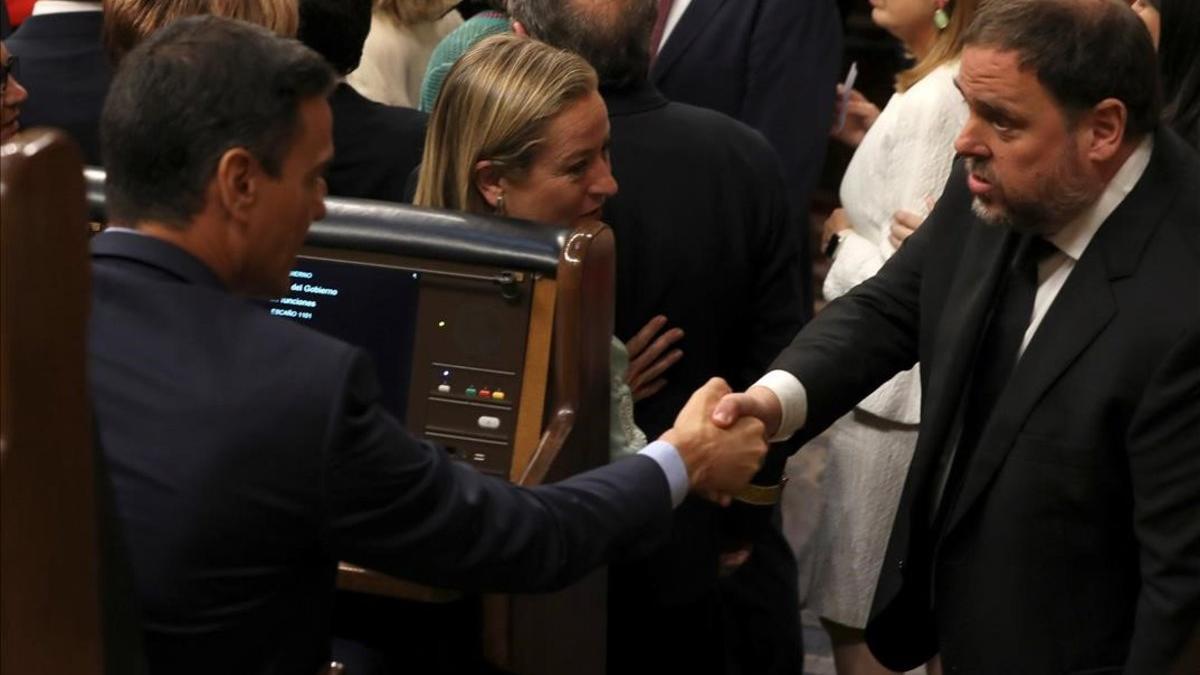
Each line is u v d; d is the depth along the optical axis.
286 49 3.10
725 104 6.76
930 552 4.01
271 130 3.04
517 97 4.18
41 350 2.40
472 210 4.30
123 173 3.06
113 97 3.07
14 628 2.43
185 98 3.01
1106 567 3.74
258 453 2.93
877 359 4.23
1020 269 3.84
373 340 3.90
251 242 3.10
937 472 3.96
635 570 4.72
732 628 5.64
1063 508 3.70
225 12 4.68
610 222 4.59
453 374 3.84
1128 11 3.60
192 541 2.92
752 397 4.01
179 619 2.95
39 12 5.23
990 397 3.87
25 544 2.42
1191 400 3.52
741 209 4.69
